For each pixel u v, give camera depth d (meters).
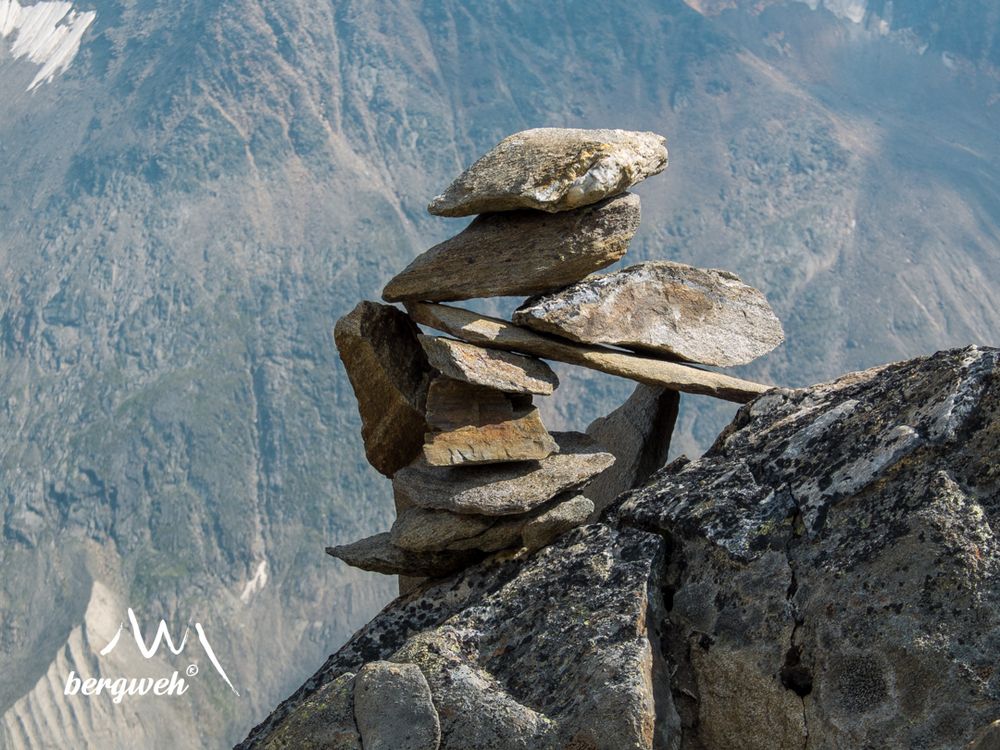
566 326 2.42
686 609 2.17
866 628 2.03
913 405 2.16
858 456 2.15
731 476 2.25
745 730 2.09
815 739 2.03
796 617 2.09
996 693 1.95
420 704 2.10
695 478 2.29
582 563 2.23
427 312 2.47
